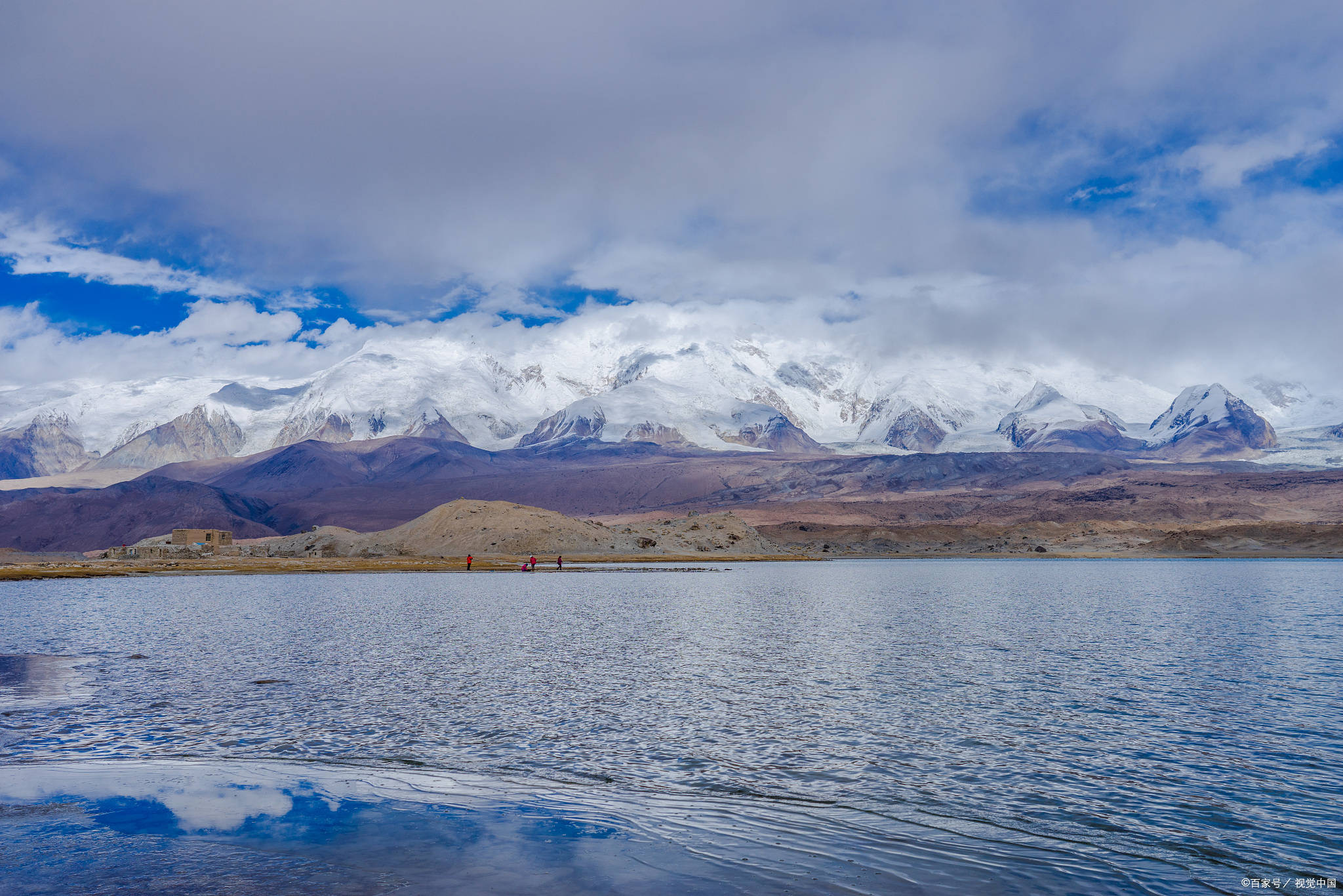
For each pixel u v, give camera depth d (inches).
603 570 5767.7
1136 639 1792.6
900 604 2839.6
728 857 590.6
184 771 786.8
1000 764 817.5
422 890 530.6
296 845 605.3
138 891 529.3
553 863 574.6
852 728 959.0
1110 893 536.1
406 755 842.2
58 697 1130.7
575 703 1095.6
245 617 2362.2
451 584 4217.5
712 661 1476.4
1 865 571.5
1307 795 725.3
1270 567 6171.3
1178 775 780.0
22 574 5007.4
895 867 572.4
